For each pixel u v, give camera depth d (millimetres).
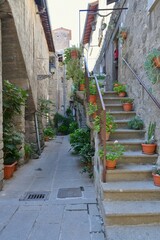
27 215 3334
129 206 2980
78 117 10555
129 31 5855
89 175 5242
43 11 9016
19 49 5965
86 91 5602
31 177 5434
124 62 6328
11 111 5973
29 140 8602
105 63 10734
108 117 4355
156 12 3801
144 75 4555
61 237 2744
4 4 4691
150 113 4203
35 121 8734
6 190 4469
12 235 2801
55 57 15719
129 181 3453
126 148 4164
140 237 2559
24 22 6402
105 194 3148
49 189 4496
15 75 6809
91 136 5852
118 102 5832
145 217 2812
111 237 2555
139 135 4484
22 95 6086
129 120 4938
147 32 4309
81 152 5648
